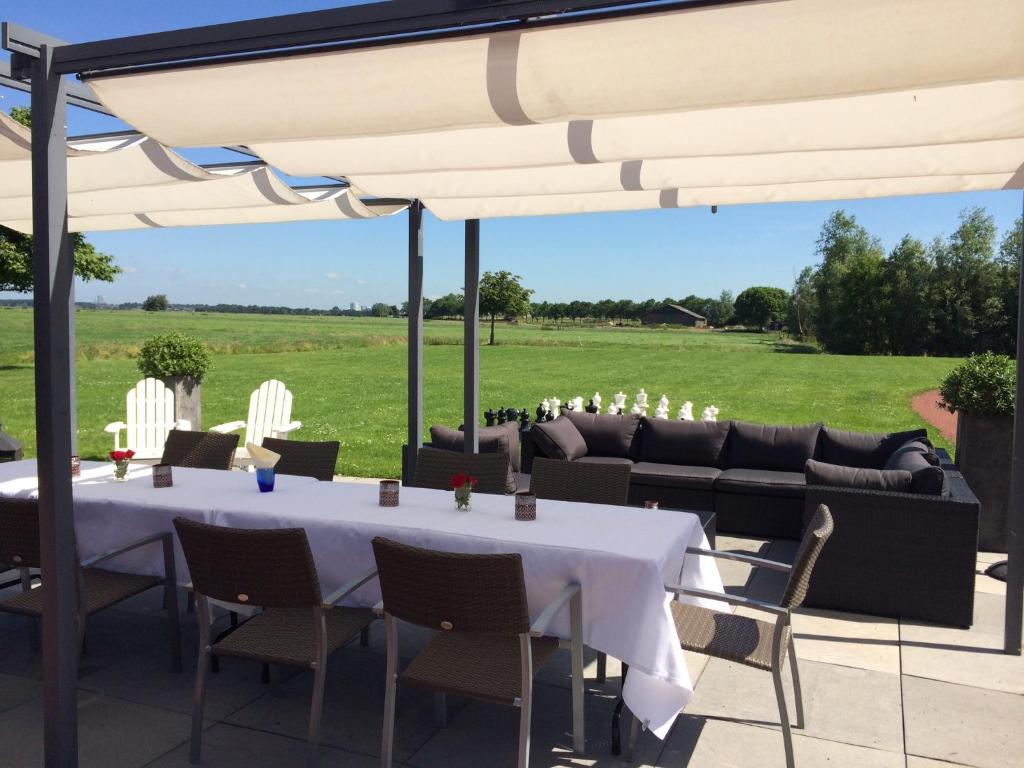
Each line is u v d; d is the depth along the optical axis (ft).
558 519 11.08
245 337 149.18
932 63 7.07
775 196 15.38
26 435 42.55
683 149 11.76
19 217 18.30
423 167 13.35
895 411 66.44
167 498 12.35
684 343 172.65
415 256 20.02
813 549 8.69
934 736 10.02
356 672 11.93
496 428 21.21
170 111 9.59
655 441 22.72
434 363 111.75
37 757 9.48
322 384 81.30
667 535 10.20
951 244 143.54
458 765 9.30
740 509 20.20
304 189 17.90
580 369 108.06
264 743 9.80
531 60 7.81
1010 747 9.76
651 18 7.16
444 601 8.12
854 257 157.28
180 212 19.25
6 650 12.74
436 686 8.39
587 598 9.42
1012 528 12.55
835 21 6.87
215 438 17.10
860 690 11.33
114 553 10.88
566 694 11.21
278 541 8.73
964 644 13.08
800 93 7.84
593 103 8.35
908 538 14.08
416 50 8.01
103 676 11.69
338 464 34.37
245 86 8.96
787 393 80.53
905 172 12.96
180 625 13.78
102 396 64.18
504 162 12.82
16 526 10.30
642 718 9.05
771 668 8.89
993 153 11.94
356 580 9.50
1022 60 6.86
